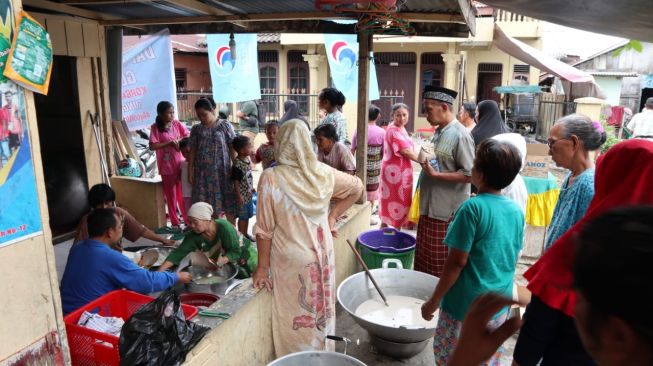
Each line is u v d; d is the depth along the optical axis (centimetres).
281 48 1401
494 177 209
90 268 239
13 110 138
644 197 115
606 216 70
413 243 401
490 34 1224
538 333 130
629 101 1566
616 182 122
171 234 460
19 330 145
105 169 510
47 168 471
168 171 515
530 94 1288
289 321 258
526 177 447
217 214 484
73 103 495
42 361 153
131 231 357
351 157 426
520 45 914
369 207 445
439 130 347
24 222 144
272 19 413
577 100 928
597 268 65
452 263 212
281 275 252
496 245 211
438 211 340
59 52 456
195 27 507
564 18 388
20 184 142
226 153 482
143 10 446
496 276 215
